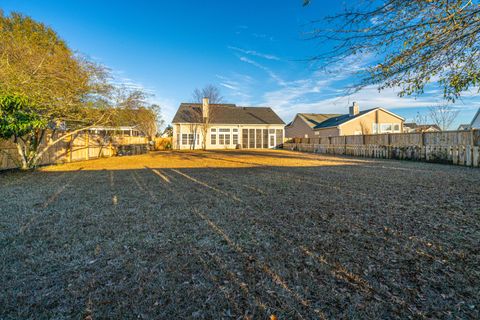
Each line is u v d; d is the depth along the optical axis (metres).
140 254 2.31
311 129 29.28
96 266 2.09
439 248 2.38
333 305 1.60
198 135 26.41
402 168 8.73
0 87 6.46
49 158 10.59
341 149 17.59
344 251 2.35
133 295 1.71
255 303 1.63
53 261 2.17
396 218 3.26
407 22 2.19
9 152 8.41
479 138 9.05
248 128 27.31
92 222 3.18
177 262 2.16
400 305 1.59
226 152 20.75
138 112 12.70
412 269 2.02
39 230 2.90
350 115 25.91
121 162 11.72
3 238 2.67
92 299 1.67
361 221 3.16
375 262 2.14
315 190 5.02
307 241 2.58
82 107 9.54
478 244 2.45
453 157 10.07
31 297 1.68
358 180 6.13
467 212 3.45
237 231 2.86
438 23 2.09
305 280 1.88
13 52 7.51
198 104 28.86
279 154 17.95
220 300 1.66
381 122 25.05
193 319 1.49
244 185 5.62
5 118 6.47
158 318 1.50
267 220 3.23
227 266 2.09
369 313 1.52
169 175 7.28
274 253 2.31
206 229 2.93
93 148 14.63
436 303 1.60
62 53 8.92
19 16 14.33
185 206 3.92
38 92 7.52
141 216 3.42
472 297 1.65
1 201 4.22
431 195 4.47
